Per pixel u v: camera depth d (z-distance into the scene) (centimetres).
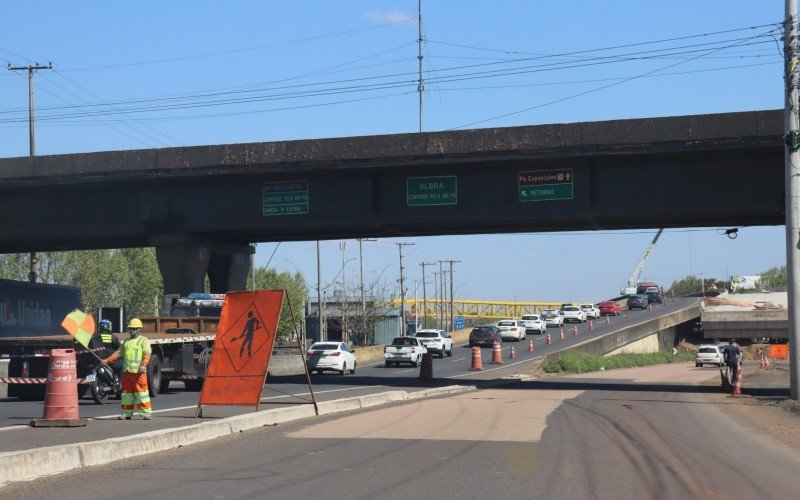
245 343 1769
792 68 2583
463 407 2261
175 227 3397
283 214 3309
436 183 3197
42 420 1527
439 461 1273
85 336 1758
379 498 999
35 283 3800
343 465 1230
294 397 2580
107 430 1480
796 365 2648
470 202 3169
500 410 2170
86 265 8512
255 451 1363
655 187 3011
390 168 3173
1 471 1045
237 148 3272
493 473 1171
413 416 1962
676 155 2947
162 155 3316
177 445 1404
